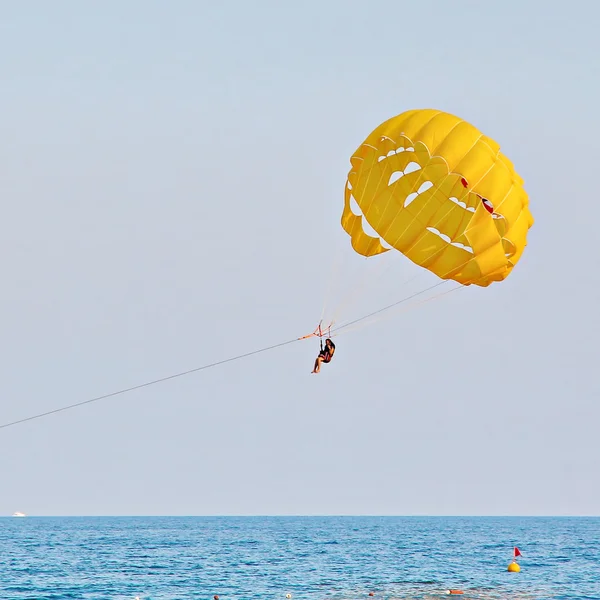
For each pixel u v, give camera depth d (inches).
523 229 5984.3
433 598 7485.2
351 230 6481.3
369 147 6067.9
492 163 5797.2
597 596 7755.9
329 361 5876.0
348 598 7450.8
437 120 5910.4
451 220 5969.5
